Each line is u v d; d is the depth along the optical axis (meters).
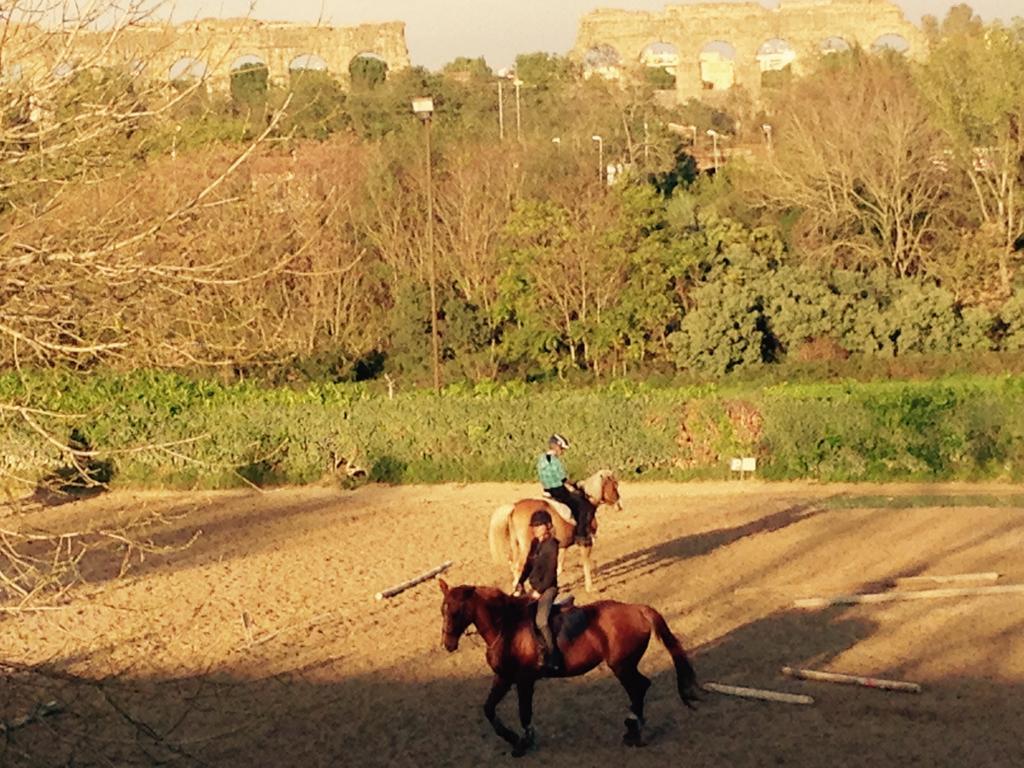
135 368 10.05
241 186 12.45
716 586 20.66
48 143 8.98
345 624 18.81
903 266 55.00
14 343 8.96
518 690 13.66
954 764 12.91
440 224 51.53
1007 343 48.66
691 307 49.25
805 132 58.69
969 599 19.25
